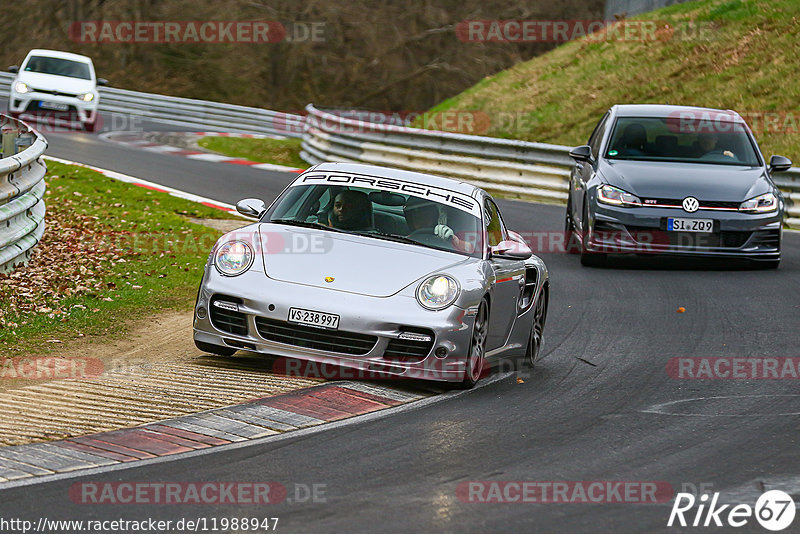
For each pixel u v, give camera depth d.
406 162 75.62
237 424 21.48
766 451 20.86
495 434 21.64
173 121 115.62
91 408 22.28
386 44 175.00
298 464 18.98
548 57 105.88
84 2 174.12
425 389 25.72
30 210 40.00
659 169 45.69
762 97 82.94
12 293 34.12
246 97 168.88
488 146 71.69
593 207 45.06
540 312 31.22
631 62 95.12
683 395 25.81
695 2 103.44
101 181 64.31
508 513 16.67
